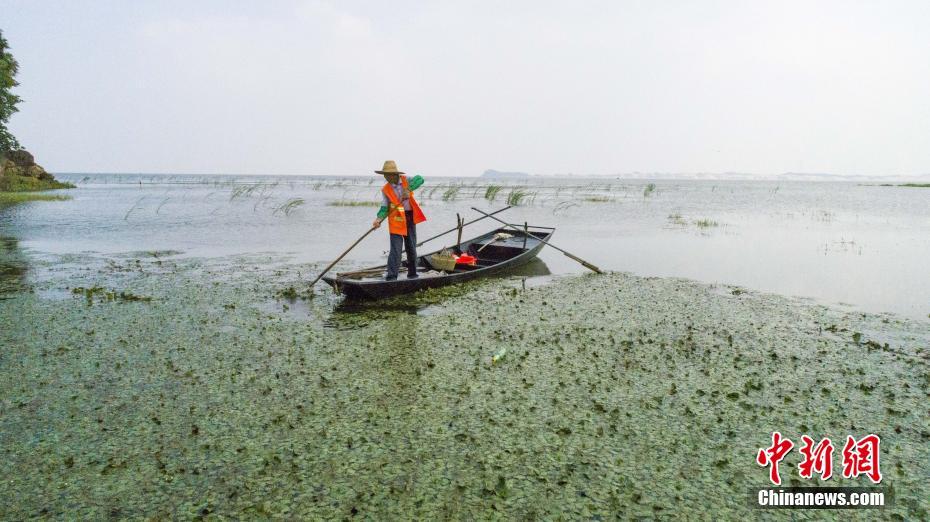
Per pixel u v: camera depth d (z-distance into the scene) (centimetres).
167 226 2162
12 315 820
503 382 550
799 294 973
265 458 399
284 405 493
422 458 398
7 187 4369
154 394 519
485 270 1130
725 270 1223
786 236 1861
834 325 766
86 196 4350
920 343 682
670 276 1159
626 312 848
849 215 2873
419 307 891
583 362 611
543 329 753
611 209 3170
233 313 845
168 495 353
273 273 1189
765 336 714
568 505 341
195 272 1200
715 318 809
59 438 430
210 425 453
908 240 1741
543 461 394
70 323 777
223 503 344
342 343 686
